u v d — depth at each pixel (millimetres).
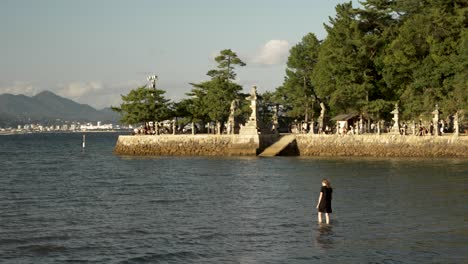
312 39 129500
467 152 88000
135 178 65250
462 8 101750
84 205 43094
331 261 25594
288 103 135500
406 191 48062
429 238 29750
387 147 93250
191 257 26578
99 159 107188
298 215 36750
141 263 25766
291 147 99750
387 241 29141
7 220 36531
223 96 122562
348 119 111875
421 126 99375
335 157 94938
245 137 101188
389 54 103312
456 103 87875
